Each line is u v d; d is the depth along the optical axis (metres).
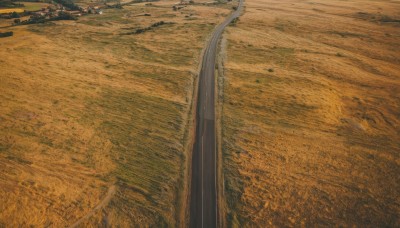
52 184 36.22
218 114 53.66
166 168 40.22
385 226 32.25
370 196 35.88
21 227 30.88
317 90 62.75
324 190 36.62
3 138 43.75
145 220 32.72
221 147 45.09
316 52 89.44
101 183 36.84
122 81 65.00
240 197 35.91
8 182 36.06
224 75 69.56
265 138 46.62
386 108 56.84
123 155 41.88
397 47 95.12
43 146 42.59
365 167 40.62
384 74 74.25
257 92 61.19
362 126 50.44
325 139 46.66
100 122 49.28
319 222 32.62
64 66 71.81
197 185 38.03
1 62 71.50
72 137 44.97
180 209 34.59
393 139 47.19
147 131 47.62
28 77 64.12
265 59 82.31
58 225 31.33
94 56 80.75
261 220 32.94
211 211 34.53
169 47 90.81
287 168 40.25
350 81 68.94
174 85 64.06
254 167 40.50
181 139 46.38
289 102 57.38
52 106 53.25
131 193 35.81
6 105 52.62
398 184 37.69
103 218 32.47
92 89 60.44
